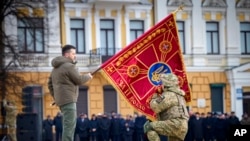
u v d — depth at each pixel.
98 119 36.66
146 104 12.91
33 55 41.72
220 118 38.00
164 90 11.18
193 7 47.94
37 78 42.12
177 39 13.17
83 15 44.94
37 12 41.50
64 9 44.44
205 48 48.16
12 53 38.69
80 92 44.12
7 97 35.94
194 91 47.47
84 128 36.25
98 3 44.91
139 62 13.03
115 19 45.81
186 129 10.98
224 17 48.81
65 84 11.30
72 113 11.31
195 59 47.66
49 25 43.22
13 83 36.56
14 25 42.00
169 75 11.23
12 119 22.84
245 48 49.41
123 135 36.75
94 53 44.28
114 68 12.96
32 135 14.30
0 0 38.22
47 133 36.72
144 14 46.72
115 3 45.38
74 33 44.78
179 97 11.09
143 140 36.75
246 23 49.50
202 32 48.12
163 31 13.14
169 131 10.95
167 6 47.12
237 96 47.78
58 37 43.69
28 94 20.66
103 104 44.66
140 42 13.06
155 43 13.12
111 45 45.62
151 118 12.85
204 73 47.88
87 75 11.55
